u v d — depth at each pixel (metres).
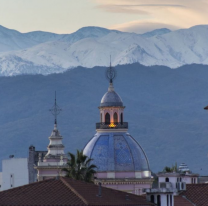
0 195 184.50
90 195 186.62
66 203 181.12
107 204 183.12
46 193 185.25
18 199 182.88
